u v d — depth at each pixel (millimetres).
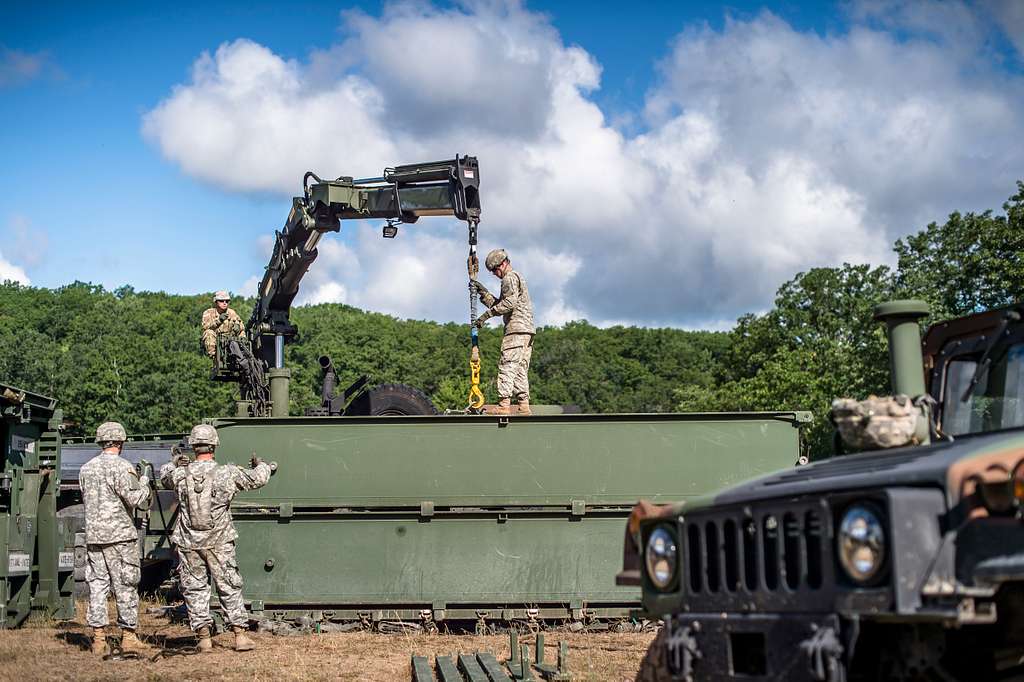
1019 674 4688
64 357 62438
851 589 4152
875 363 42250
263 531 11539
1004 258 37719
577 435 11695
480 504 11555
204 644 9969
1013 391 5707
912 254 41656
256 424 11656
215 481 9984
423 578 11453
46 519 12664
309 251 13961
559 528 11570
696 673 4750
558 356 82312
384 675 8766
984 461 4121
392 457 11633
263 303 15391
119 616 9852
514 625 11562
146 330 77062
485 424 11680
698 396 54031
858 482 4312
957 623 3932
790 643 4336
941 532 4051
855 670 4668
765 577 4555
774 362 48969
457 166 12992
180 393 57781
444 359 73375
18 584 12172
